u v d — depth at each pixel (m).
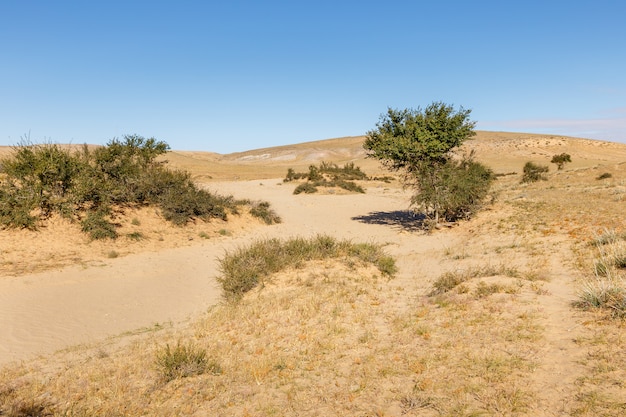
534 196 29.91
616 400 4.59
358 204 39.44
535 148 116.62
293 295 11.60
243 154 194.25
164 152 36.59
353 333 8.45
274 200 42.16
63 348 9.94
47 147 22.94
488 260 14.73
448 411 4.93
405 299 10.81
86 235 20.56
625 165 43.03
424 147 23.66
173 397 6.37
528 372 5.62
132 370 7.75
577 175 43.50
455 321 8.13
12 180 22.36
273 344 8.34
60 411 6.26
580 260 12.30
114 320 11.98
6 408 6.31
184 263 18.56
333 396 5.78
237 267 13.88
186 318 11.91
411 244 20.80
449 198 23.48
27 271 16.03
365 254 15.02
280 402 5.82
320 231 26.64
